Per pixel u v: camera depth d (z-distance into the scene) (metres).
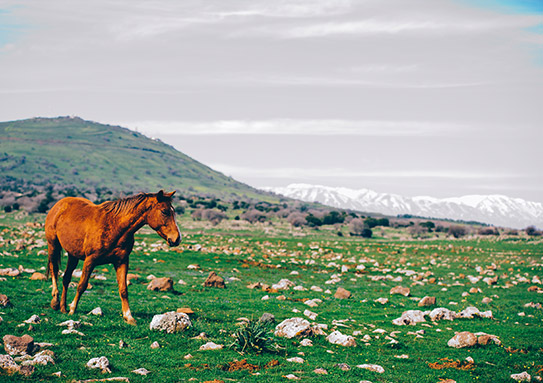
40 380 11.99
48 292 23.31
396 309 28.47
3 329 15.83
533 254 68.81
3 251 37.72
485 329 23.88
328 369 15.43
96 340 15.91
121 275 18.50
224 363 14.84
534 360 18.95
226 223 166.00
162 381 12.90
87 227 17.98
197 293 28.84
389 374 15.58
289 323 19.64
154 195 17.91
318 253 64.75
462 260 61.84
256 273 41.97
